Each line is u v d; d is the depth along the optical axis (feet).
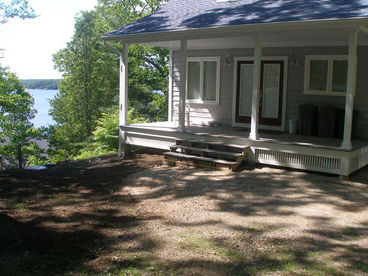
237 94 40.14
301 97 35.83
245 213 19.93
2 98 71.15
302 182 25.38
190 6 38.27
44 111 291.99
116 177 29.19
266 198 22.29
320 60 34.40
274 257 14.82
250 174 27.50
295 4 28.68
